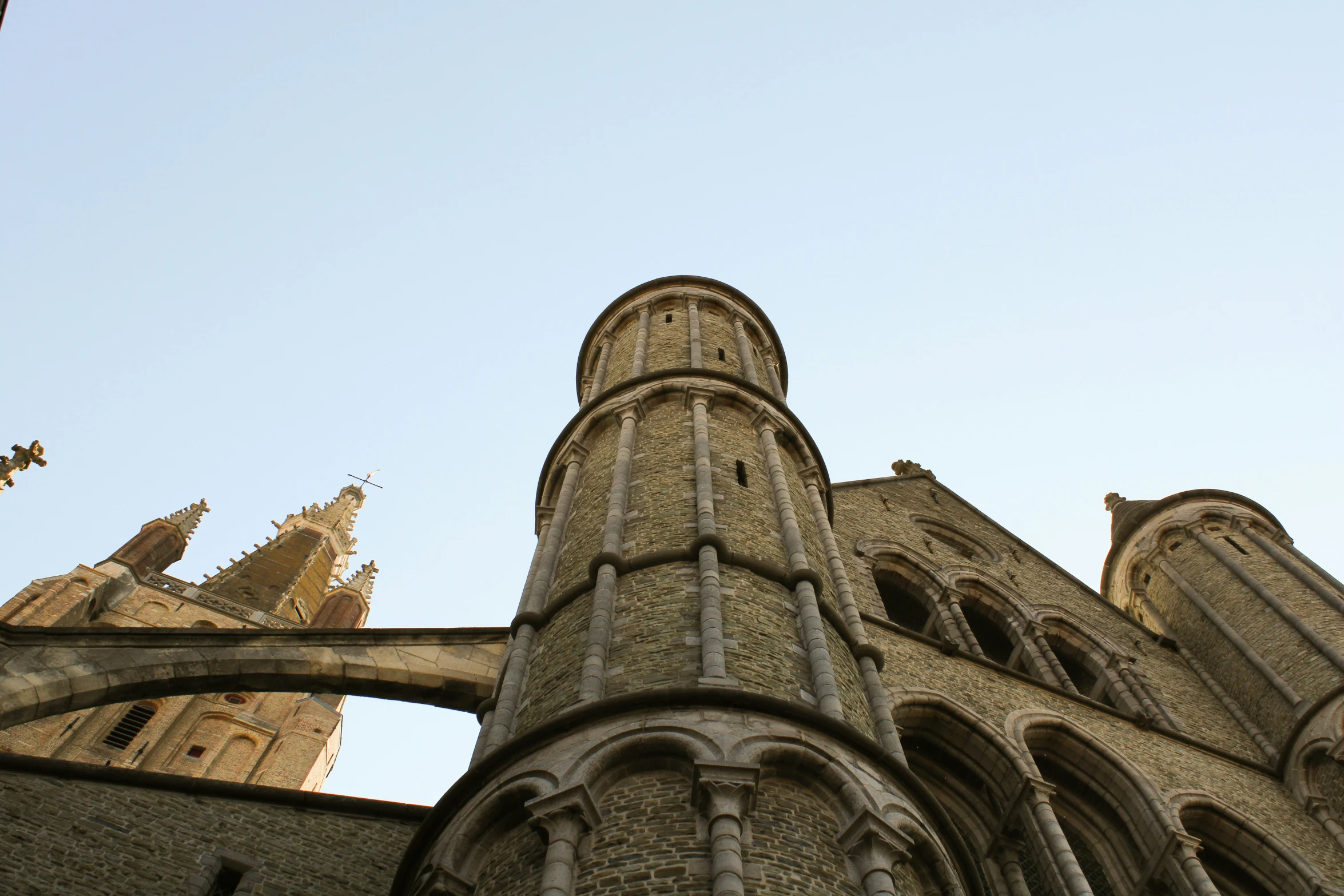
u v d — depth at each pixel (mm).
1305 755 28156
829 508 27938
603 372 35000
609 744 15422
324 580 79500
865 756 16141
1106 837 24734
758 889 13258
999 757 23797
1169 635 37094
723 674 16969
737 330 36562
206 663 23641
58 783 18969
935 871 15227
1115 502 45562
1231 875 25109
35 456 38219
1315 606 33562
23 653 21984
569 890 13344
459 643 26312
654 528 22328
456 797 16047
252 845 19188
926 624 31625
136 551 62219
